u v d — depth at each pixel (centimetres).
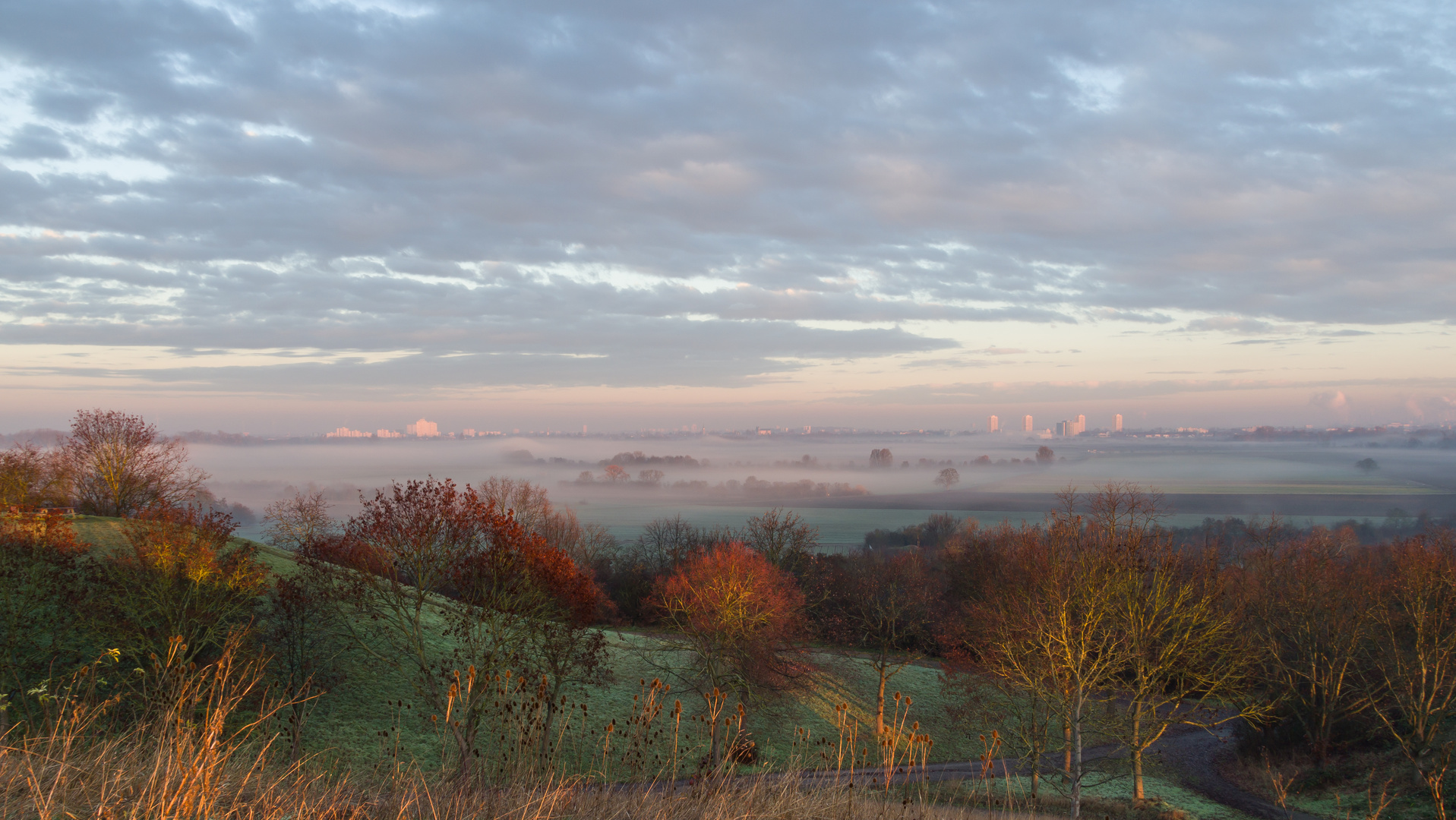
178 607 3259
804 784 1034
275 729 1858
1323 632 4441
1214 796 3878
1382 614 4303
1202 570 4347
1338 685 4188
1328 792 3716
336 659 3866
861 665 5784
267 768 882
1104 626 3488
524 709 1146
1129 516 4628
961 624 5516
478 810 818
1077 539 4547
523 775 957
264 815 714
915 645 6378
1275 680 4491
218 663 975
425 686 3362
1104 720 3816
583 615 3478
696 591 4703
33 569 3344
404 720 3522
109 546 4606
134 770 747
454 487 3262
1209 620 3694
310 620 3838
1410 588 4281
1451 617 4100
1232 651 3812
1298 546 6738
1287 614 4756
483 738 2306
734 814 874
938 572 8406
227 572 3494
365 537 3269
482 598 3219
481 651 3350
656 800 916
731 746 1069
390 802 816
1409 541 5653
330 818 746
